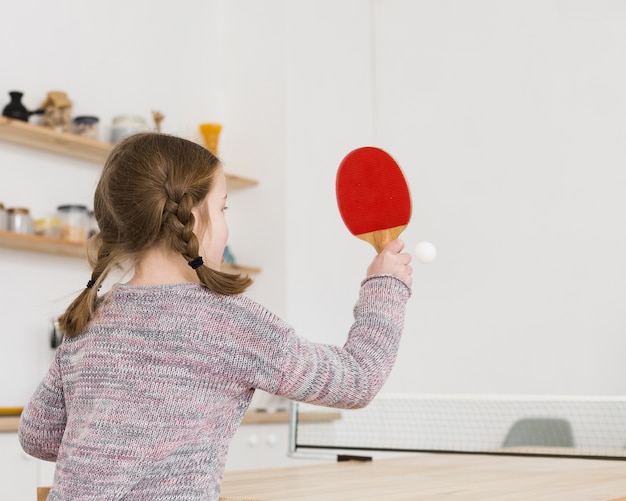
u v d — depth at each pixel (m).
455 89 4.50
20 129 3.40
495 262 4.26
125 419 1.16
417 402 3.92
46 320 3.61
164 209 1.24
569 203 4.09
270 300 4.21
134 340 1.20
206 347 1.18
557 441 2.90
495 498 1.22
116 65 4.07
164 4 4.33
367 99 4.73
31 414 1.31
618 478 1.57
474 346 4.26
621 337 3.88
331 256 4.43
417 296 4.45
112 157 1.31
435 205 4.47
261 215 4.30
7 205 3.54
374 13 4.82
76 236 3.55
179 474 1.15
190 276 1.28
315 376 1.18
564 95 4.18
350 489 1.36
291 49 4.39
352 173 1.42
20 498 2.94
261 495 1.27
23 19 3.70
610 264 3.95
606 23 4.10
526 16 4.33
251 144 4.39
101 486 1.14
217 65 4.55
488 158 4.35
